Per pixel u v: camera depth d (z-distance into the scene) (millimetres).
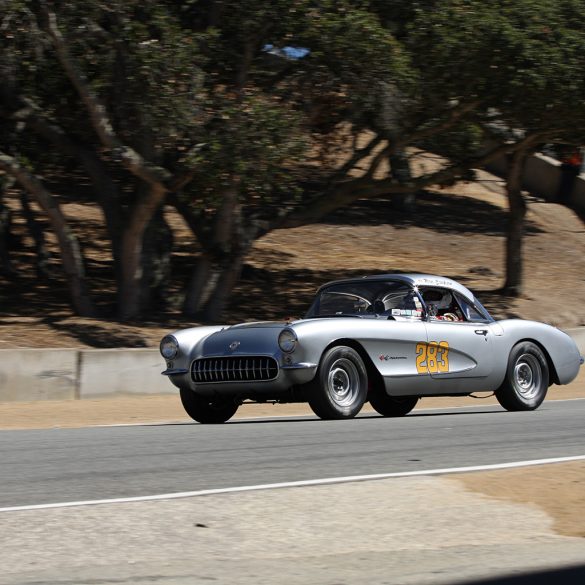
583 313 53812
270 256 60188
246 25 37625
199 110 36312
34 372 30172
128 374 31906
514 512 10430
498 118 45031
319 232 67375
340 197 45219
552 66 39031
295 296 51750
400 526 9773
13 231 58562
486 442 15617
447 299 22094
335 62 38344
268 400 19641
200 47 37594
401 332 20391
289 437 16125
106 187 42250
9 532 9094
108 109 38219
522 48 38781
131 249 40781
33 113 40688
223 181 36844
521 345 22703
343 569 8141
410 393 20578
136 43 34750
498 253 66062
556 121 43188
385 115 41156
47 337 37406
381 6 41188
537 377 22984
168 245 45562
